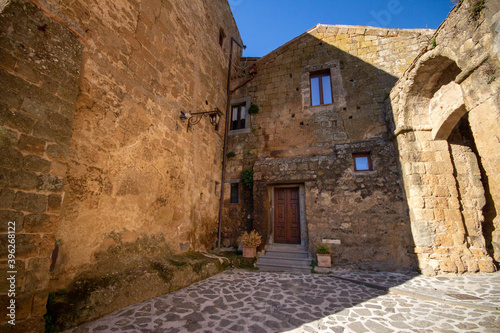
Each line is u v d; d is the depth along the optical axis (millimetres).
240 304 3680
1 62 2377
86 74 3660
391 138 6777
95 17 3904
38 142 2604
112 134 4043
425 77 6004
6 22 2457
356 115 7605
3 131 2326
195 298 3891
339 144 7375
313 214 6883
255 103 8922
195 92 6840
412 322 3047
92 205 3607
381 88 7578
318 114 8039
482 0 3902
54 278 3012
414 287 4512
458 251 5434
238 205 8039
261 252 6926
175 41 6031
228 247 7703
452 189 5855
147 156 4789
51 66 2834
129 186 4297
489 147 3670
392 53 7836
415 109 6453
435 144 6203
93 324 2863
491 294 3965
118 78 4254
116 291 3422
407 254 5953
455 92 5566
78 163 3463
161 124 5277
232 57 9859
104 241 3746
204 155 7215
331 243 6516
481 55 3844
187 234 5953
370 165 6914
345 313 3359
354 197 6688
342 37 8523
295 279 5223
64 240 3184
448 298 3840
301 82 8578
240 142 8672
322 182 7043
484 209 6066
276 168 7578
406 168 6137
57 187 2740
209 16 8062
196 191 6602
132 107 4508
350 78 8000
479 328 2809
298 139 8031
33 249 2434
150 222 4727
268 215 7598
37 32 2730
